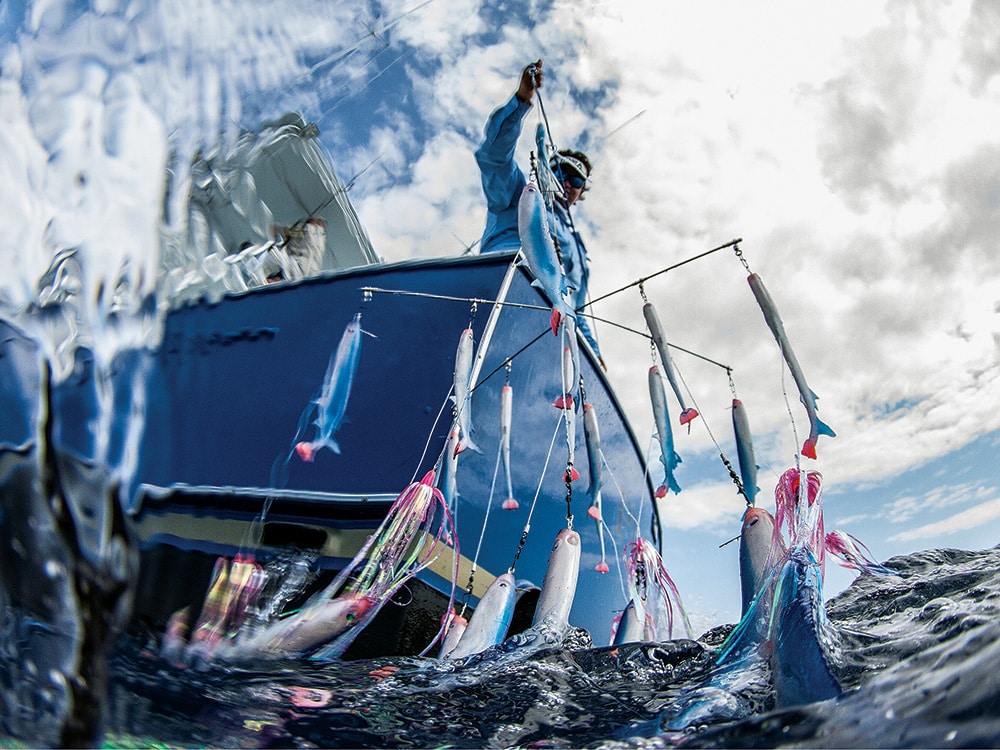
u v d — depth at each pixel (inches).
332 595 113.0
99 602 82.7
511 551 136.9
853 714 57.6
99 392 109.5
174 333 119.6
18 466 94.5
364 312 128.8
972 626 74.7
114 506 99.1
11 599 76.1
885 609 94.7
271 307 126.3
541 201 134.3
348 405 124.3
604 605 158.1
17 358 106.7
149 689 73.5
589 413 148.6
